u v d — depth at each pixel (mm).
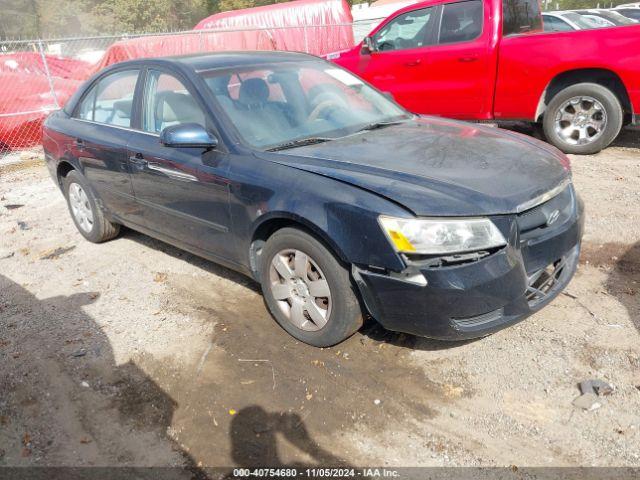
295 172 3311
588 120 6891
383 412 2930
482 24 7188
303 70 4477
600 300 3760
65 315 4145
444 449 2676
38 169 8797
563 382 3031
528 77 6977
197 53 4625
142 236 5590
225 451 2762
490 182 3064
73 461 2779
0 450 2891
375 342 3486
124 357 3561
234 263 3869
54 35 43750
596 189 5789
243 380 3252
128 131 4523
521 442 2676
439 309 2844
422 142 3664
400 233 2836
